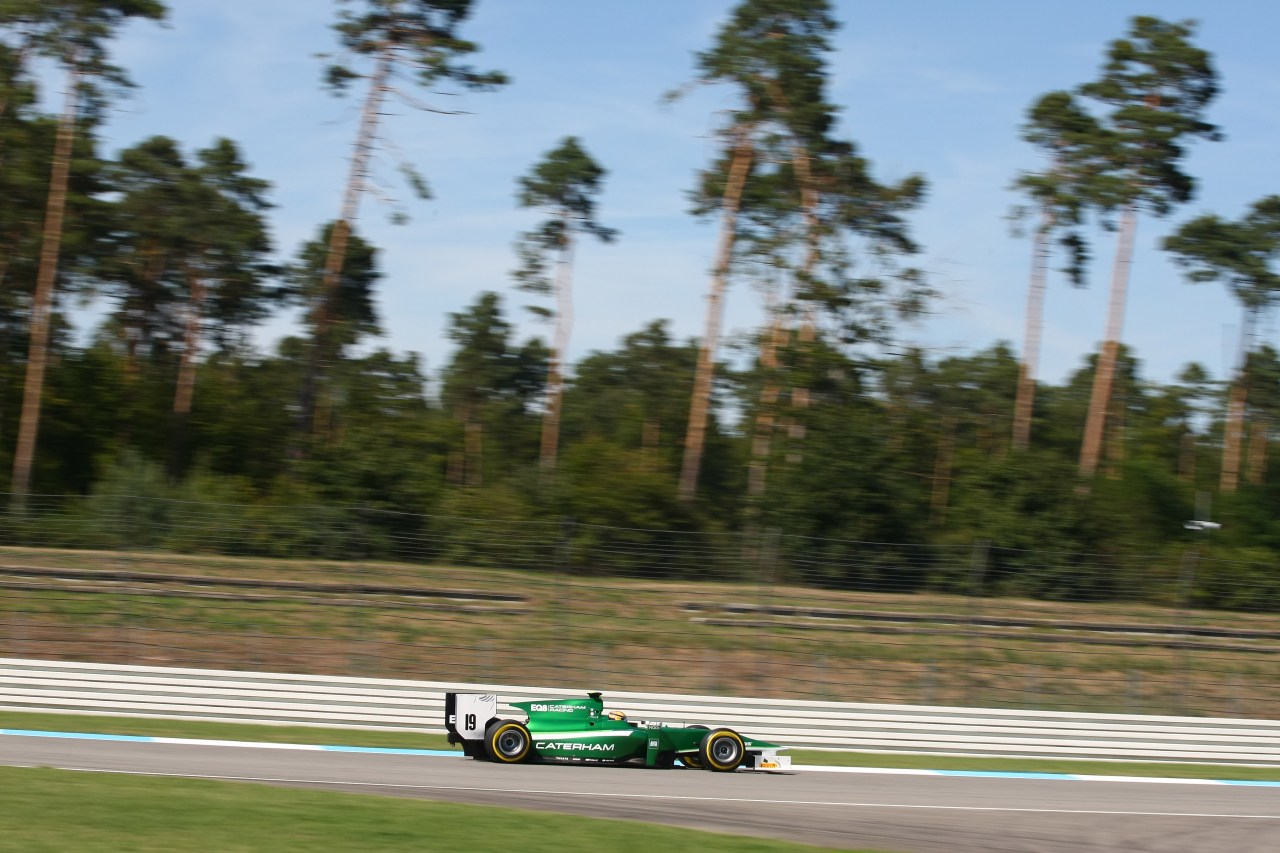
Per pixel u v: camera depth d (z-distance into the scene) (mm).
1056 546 33844
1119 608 27656
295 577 24875
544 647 23609
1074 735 22203
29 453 38656
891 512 33844
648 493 35312
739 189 43156
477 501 33188
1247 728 23141
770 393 41688
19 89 40031
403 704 20484
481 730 15680
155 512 25625
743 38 41812
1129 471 41469
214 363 60906
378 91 38375
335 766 14367
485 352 80812
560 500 34438
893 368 49875
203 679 20078
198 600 23922
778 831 11695
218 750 15469
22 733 16109
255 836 8930
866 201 43188
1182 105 43594
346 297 57188
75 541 25141
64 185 39781
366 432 33969
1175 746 22547
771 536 26266
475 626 24016
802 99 41938
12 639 21984
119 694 19781
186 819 9375
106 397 46188
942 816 13375
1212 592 29500
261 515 25797
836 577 26891
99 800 9938
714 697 21516
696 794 13828
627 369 87875
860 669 24219
